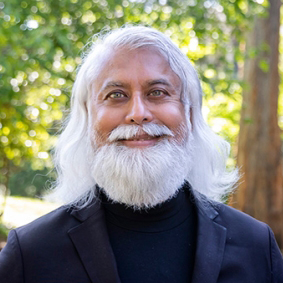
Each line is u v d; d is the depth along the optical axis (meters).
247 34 8.06
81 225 1.80
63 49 5.07
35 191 12.68
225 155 2.23
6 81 4.95
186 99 1.92
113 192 1.81
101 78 1.84
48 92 5.77
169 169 1.79
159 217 1.86
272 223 8.30
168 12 5.45
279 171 8.45
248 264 1.85
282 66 10.98
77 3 5.32
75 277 1.70
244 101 8.30
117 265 1.76
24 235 1.79
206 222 1.90
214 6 5.44
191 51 5.51
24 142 6.16
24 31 4.94
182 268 1.79
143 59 1.81
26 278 1.70
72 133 2.07
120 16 5.53
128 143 1.79
